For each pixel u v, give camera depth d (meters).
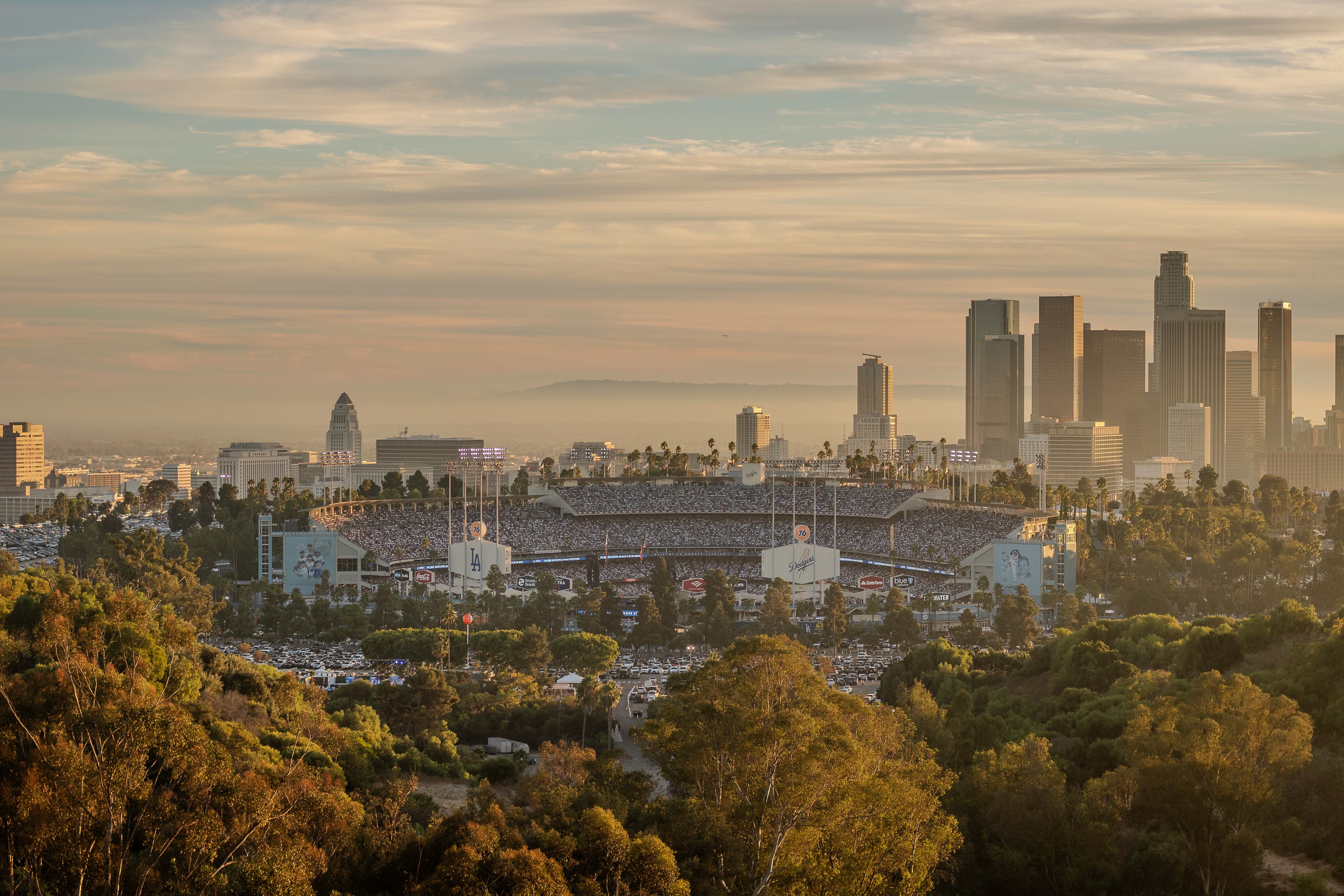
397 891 134.88
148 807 123.44
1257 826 158.75
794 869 115.81
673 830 135.00
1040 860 163.88
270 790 132.88
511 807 174.75
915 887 121.31
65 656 167.38
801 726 122.19
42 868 115.50
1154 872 155.12
